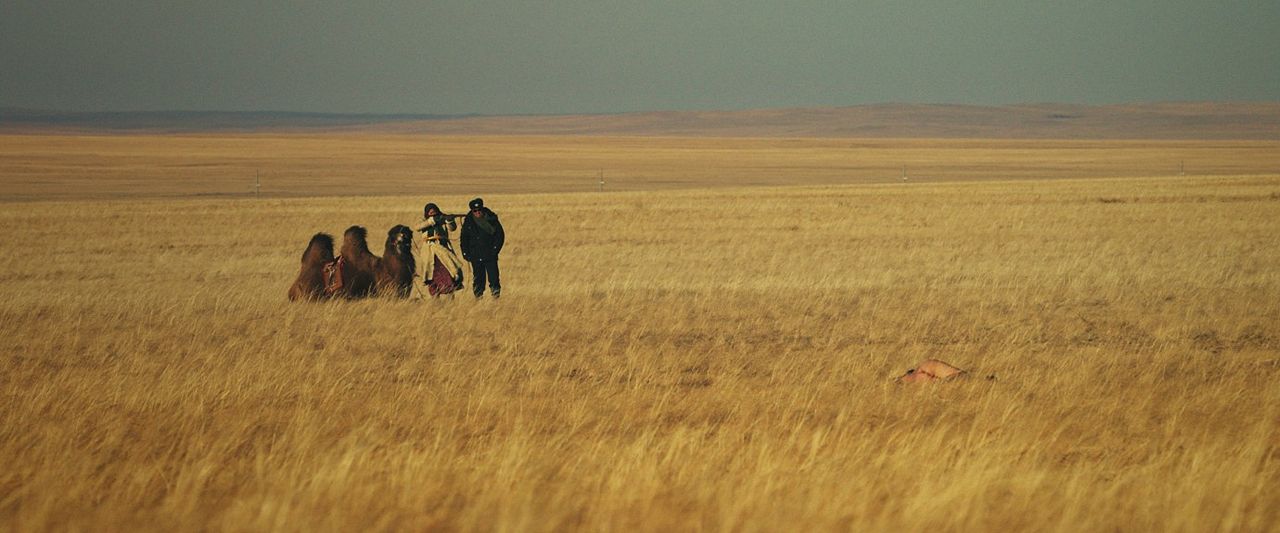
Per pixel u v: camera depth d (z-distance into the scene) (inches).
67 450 764.0
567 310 1568.7
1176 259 2311.8
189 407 925.2
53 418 891.4
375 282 1663.4
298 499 637.9
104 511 631.8
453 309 1542.8
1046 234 3139.8
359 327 1397.6
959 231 3292.3
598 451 767.7
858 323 1453.0
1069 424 864.3
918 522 587.5
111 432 835.4
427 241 1667.1
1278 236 2979.8
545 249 2837.1
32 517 608.4
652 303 1649.9
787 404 944.3
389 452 759.1
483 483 684.1
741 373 1107.3
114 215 4229.8
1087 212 3880.4
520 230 3506.4
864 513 612.1
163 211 4443.9
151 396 964.0
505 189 7549.2
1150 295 1723.7
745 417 894.4
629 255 2625.5
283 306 1603.1
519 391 1015.0
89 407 914.7
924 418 889.5
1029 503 633.0
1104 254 2466.8
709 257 2529.5
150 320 1497.3
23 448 794.8
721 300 1683.1
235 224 3841.0
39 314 1567.4
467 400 972.6
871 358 1181.7
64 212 4377.5
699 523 592.4
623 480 666.2
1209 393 970.1
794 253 2625.5
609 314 1529.3
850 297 1715.1
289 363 1128.8
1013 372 1082.7
